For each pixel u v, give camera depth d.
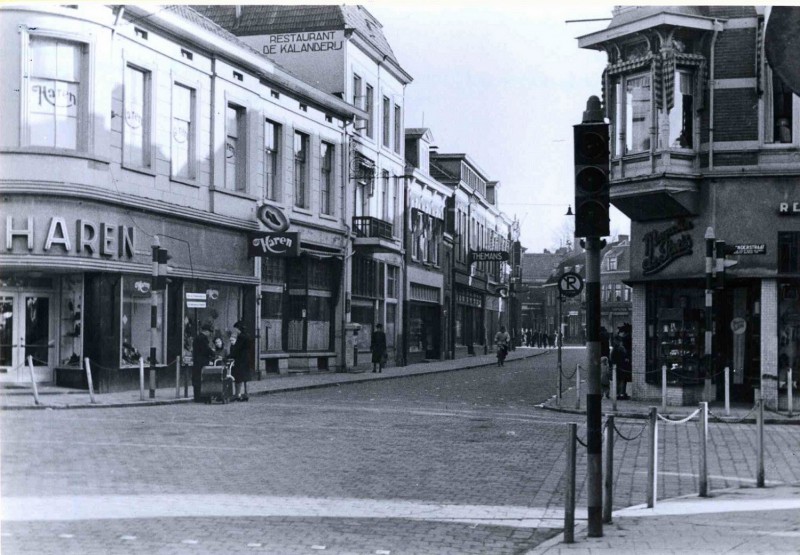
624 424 19.67
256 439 15.26
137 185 24.80
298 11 40.28
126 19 24.20
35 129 22.16
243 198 30.38
